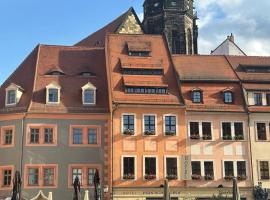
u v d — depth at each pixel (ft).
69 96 155.63
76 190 112.68
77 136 151.02
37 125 149.79
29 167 147.02
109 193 145.79
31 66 166.50
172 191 148.36
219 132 155.74
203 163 152.87
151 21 245.86
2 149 150.20
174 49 239.50
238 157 154.81
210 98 159.53
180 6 242.99
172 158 150.61
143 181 147.43
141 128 151.02
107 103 155.63
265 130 158.40
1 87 163.22
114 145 148.56
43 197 145.28
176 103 153.79
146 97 153.99
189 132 154.51
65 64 168.14
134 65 161.48
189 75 164.55
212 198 148.05
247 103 160.15
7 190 146.30
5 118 152.15
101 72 166.91
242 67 172.65
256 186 152.05
